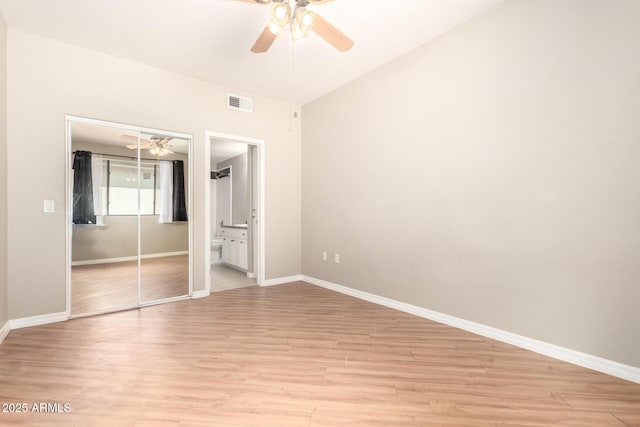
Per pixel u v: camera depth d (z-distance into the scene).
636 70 1.72
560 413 1.49
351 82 3.59
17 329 2.52
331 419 1.44
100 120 2.92
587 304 1.92
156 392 1.64
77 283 2.89
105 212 3.04
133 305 3.15
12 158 2.50
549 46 2.05
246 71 3.33
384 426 1.39
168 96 3.31
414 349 2.20
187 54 2.96
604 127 1.84
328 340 2.35
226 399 1.58
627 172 1.76
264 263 4.14
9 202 2.49
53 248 2.70
